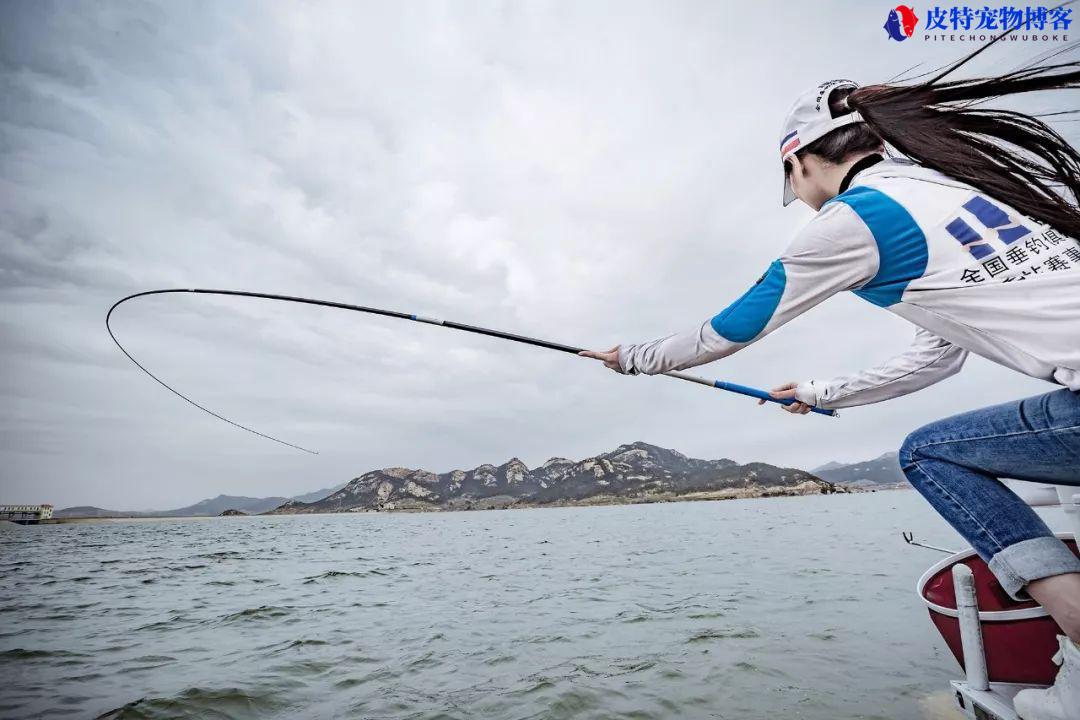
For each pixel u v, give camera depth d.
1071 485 1.26
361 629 5.00
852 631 4.25
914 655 3.59
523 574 9.06
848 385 1.86
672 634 4.39
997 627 1.92
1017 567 1.23
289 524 65.81
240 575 10.16
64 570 11.65
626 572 8.67
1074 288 1.01
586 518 47.69
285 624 5.32
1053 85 1.15
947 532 13.87
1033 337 1.06
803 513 33.75
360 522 70.06
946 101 1.22
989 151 1.16
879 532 15.09
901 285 1.20
